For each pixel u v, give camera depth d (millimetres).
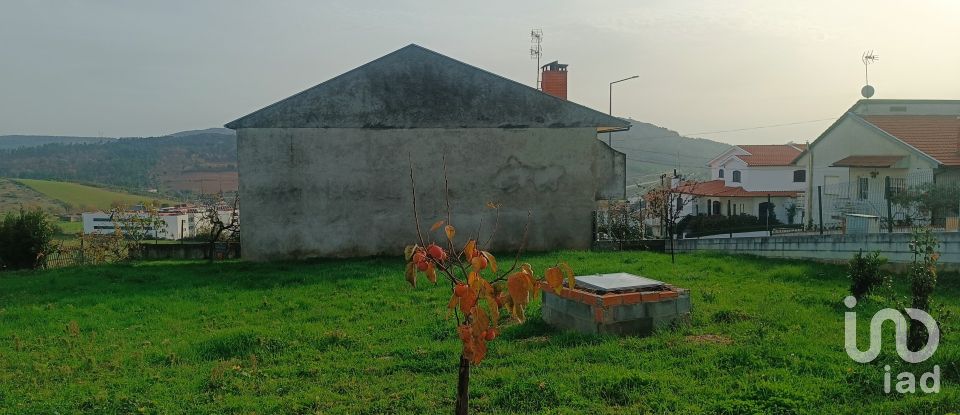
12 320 9922
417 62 16969
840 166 25500
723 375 6035
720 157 46406
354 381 6453
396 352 7430
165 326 9344
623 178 17984
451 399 5773
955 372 5805
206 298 11359
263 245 16438
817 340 7051
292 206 16500
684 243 19609
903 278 11352
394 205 16859
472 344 3941
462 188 17094
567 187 17609
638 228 23984
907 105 29250
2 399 6215
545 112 17469
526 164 17391
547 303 8539
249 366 7117
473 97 17156
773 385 5555
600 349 6953
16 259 17734
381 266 14570
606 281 8258
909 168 23250
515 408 5504
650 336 7672
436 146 16984
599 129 18719
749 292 10188
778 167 41375
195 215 31391
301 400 5926
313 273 13758
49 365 7352
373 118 16750
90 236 20250
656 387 5750
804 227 26859
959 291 9883
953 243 11336
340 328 8719
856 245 13055
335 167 16641
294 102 16453
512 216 17328
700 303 9227
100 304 10922
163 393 6305
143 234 22969
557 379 6035
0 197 49688
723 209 43812
